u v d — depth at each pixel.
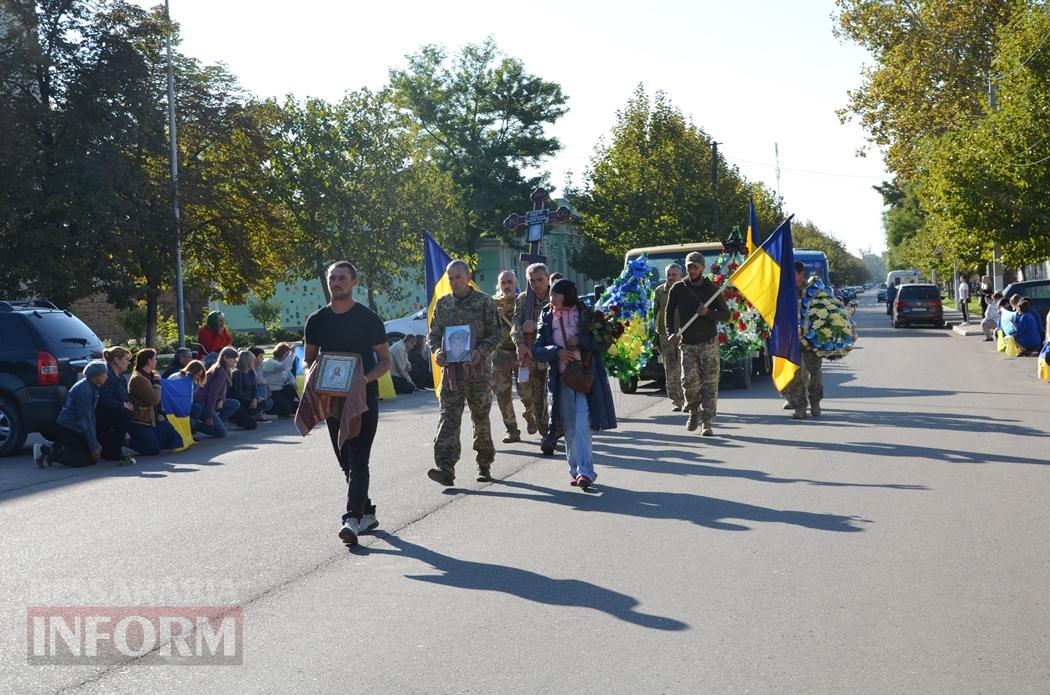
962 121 41.50
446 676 4.83
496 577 6.57
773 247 13.92
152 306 37.81
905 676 4.67
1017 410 14.86
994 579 6.20
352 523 7.57
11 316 15.30
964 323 45.88
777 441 12.41
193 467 12.48
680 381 15.99
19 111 30.86
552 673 4.82
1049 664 4.78
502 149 76.00
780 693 4.50
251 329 67.62
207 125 38.53
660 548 7.20
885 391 18.39
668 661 4.94
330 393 7.68
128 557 7.48
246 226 40.34
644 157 66.44
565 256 88.44
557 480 10.20
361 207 50.31
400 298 53.50
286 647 5.32
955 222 35.66
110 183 31.34
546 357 9.54
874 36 45.22
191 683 4.83
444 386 9.82
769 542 7.28
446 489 9.84
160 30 34.75
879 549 6.99
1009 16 42.56
